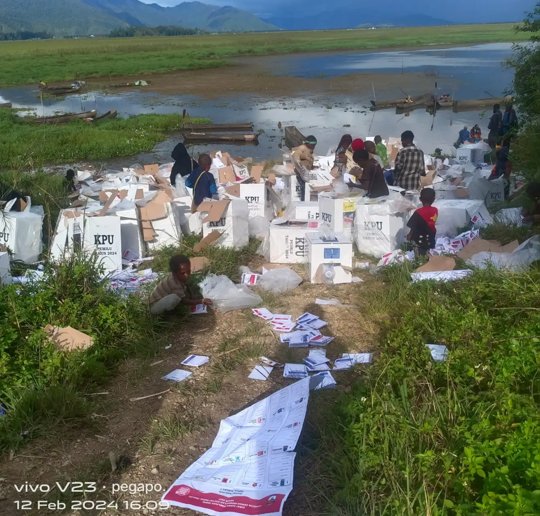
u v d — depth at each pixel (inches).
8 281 277.0
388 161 534.0
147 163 721.6
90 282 251.0
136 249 337.4
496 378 167.3
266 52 2738.7
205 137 870.4
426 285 253.0
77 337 215.8
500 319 211.9
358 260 323.0
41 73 1932.8
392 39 3496.6
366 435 154.3
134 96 1470.2
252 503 140.9
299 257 321.1
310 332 235.5
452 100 1148.5
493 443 135.5
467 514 120.2
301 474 154.2
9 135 864.9
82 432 176.9
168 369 213.8
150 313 246.8
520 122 429.1
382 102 1153.4
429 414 158.2
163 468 160.6
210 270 297.9
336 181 398.6
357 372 204.4
